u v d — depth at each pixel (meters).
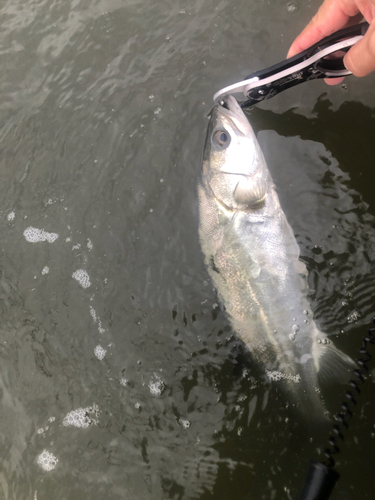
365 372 0.46
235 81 0.62
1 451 0.53
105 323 0.56
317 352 0.49
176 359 0.53
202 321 0.53
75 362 0.55
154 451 0.50
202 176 0.55
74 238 0.60
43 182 0.63
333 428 0.46
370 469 0.44
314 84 0.60
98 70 0.67
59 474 0.51
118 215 0.59
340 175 0.55
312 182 0.55
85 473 0.50
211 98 0.61
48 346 0.56
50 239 0.60
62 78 0.68
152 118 0.62
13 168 0.65
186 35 0.66
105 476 0.50
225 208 0.53
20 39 0.71
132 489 0.49
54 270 0.59
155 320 0.54
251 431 0.49
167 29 0.67
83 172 0.62
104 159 0.62
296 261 0.51
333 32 0.53
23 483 0.51
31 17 0.72
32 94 0.68
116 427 0.52
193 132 0.60
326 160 0.56
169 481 0.49
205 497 0.48
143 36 0.67
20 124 0.67
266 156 0.57
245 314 0.51
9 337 0.57
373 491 0.44
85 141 0.64
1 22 0.73
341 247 0.52
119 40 0.68
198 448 0.49
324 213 0.54
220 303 0.53
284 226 0.52
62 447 0.52
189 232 0.57
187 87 0.63
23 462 0.52
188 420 0.50
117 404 0.52
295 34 0.63
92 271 0.58
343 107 0.59
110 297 0.56
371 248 0.52
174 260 0.56
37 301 0.58
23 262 0.60
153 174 0.60
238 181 0.53
